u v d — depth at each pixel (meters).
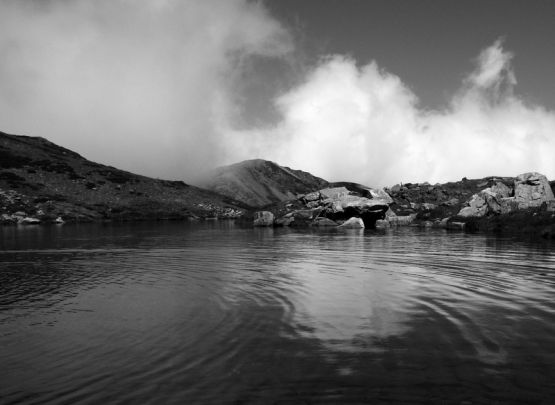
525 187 66.44
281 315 13.43
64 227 83.44
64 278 21.38
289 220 86.56
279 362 9.38
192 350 10.23
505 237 45.81
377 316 13.21
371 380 8.41
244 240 47.16
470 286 18.02
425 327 11.95
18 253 34.09
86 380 8.66
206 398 7.75
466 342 10.62
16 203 119.06
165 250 35.88
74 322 12.95
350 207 83.00
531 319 12.70
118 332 11.82
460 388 8.03
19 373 9.07
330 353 9.91
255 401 7.61
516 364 9.16
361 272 22.38
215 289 17.94
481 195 70.75
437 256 29.16
